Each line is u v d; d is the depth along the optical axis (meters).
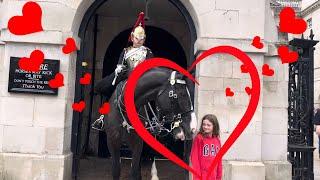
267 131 7.85
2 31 7.37
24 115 7.32
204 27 7.46
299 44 7.97
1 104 7.43
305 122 8.08
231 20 7.48
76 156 7.90
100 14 11.70
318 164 12.59
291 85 8.17
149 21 11.87
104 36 11.85
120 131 5.20
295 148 7.90
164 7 10.80
